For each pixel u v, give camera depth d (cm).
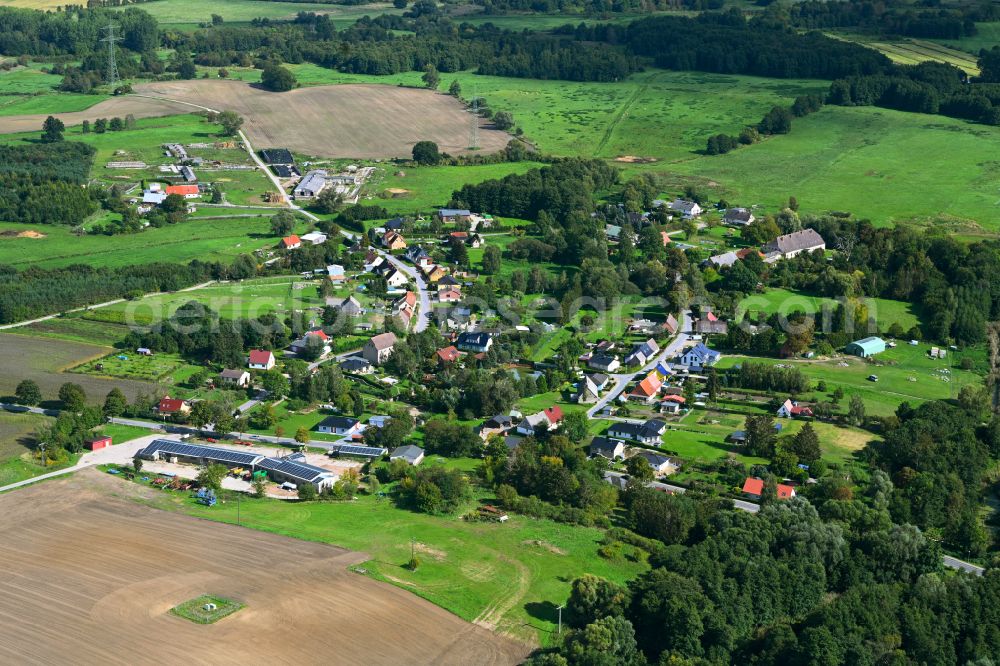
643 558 18450
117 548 18338
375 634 16100
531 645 16062
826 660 15712
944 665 16525
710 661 15912
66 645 15625
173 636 15862
